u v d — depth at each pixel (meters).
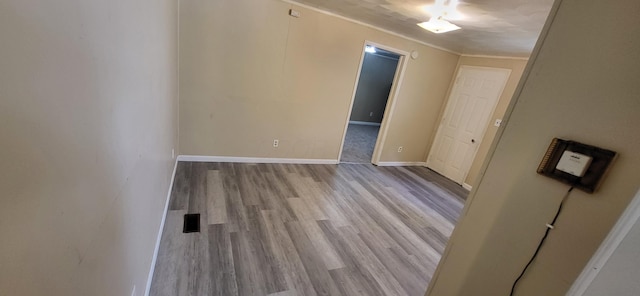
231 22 3.04
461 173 4.55
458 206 3.62
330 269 1.99
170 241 1.99
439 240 2.67
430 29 3.05
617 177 0.61
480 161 4.27
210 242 2.05
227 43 3.11
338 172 4.07
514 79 3.86
